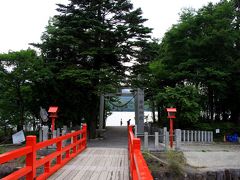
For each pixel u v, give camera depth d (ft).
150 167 48.98
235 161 58.18
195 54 89.30
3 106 77.77
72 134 41.78
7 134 80.89
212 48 87.86
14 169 46.42
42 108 71.41
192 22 89.86
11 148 62.90
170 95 81.20
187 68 88.33
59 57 76.95
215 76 85.76
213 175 50.49
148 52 75.82
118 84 72.54
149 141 74.79
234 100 96.53
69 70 70.69
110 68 74.08
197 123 85.51
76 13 74.13
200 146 70.28
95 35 74.23
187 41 87.66
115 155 46.88
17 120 79.46
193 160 57.11
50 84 73.31
